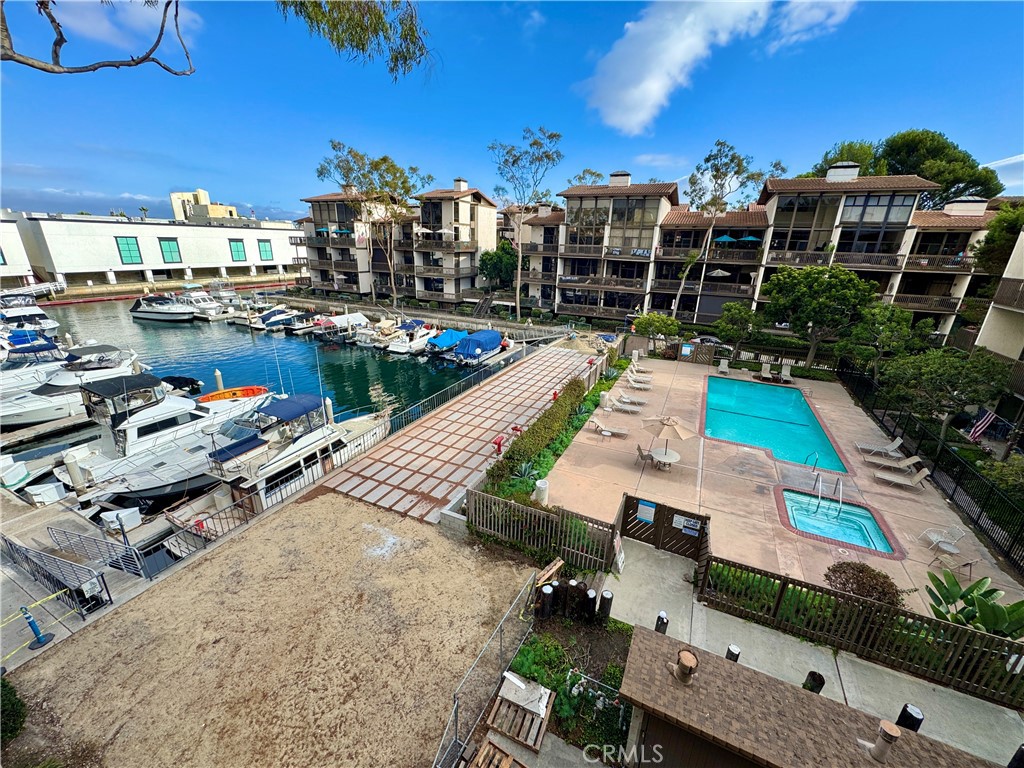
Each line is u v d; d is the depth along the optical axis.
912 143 41.59
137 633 8.94
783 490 13.88
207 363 35.12
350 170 43.78
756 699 5.56
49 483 16.31
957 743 6.70
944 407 15.42
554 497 13.18
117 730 7.12
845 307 22.62
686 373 26.36
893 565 10.59
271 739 6.99
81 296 56.25
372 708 7.44
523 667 7.80
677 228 36.75
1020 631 7.52
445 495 13.80
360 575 10.47
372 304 51.09
